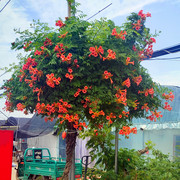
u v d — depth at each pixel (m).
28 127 9.59
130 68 5.19
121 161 6.42
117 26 5.22
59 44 4.73
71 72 4.77
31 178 9.48
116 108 5.02
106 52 4.90
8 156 6.08
